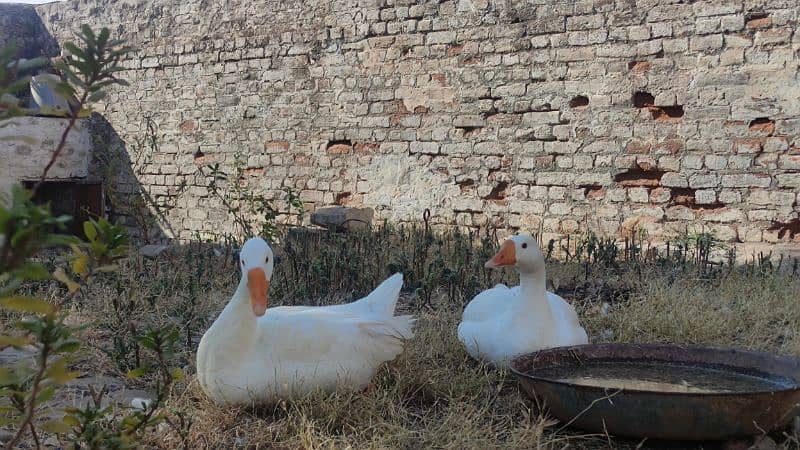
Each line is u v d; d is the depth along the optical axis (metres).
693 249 8.56
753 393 3.26
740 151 8.55
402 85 10.58
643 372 4.13
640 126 9.08
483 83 10.01
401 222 10.62
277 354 3.82
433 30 10.31
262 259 3.74
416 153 10.51
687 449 3.48
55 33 13.52
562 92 9.51
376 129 10.79
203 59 12.18
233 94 11.94
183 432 3.39
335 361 3.89
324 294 6.56
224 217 12.08
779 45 8.33
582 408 3.46
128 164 13.02
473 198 10.13
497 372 4.45
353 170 10.98
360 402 3.85
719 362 4.10
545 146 9.65
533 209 9.74
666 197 8.98
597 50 9.27
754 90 8.46
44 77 1.99
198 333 5.49
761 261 6.88
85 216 12.45
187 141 12.41
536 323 4.42
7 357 4.75
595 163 9.34
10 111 1.94
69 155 12.76
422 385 4.15
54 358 4.62
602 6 9.22
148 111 12.79
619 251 8.18
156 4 12.60
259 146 11.74
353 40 10.90
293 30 11.38
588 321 5.44
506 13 9.80
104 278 6.68
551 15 9.52
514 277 7.11
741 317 5.43
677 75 8.84
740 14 8.49
